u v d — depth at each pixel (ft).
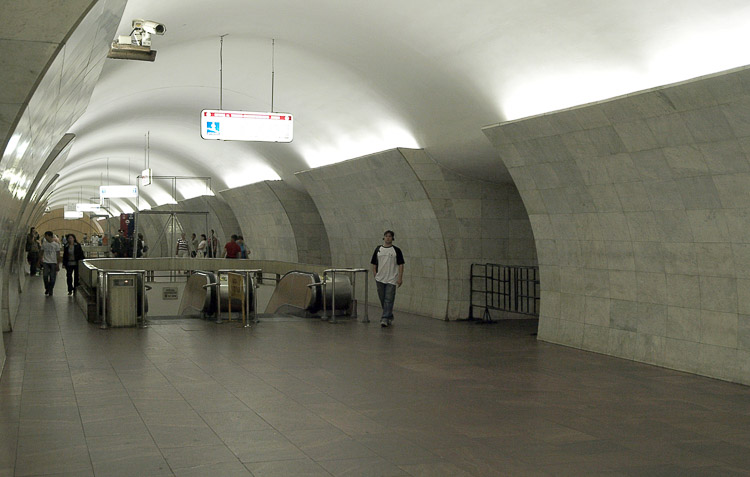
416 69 35.45
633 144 27.22
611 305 31.94
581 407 21.98
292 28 35.53
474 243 46.21
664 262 28.91
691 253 27.48
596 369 28.40
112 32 19.52
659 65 25.80
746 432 19.25
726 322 26.23
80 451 16.88
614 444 18.02
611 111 26.63
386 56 35.55
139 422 19.60
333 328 40.68
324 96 45.39
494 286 46.39
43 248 59.47
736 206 24.88
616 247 31.35
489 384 25.29
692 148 24.99
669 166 26.48
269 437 18.30
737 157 23.70
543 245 35.91
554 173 32.65
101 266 63.36
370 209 53.52
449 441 18.11
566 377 26.71
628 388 24.80
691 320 27.78
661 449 17.62
